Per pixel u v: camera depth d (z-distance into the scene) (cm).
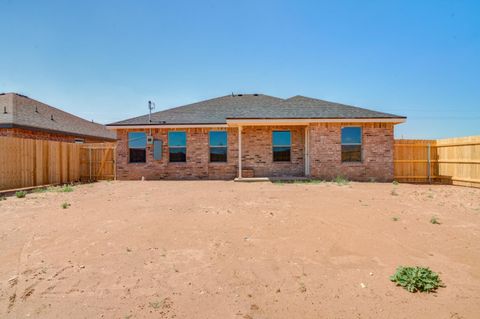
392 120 1433
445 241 510
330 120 1434
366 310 303
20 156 1227
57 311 304
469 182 1272
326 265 414
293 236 538
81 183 1464
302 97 1816
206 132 1584
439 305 311
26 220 661
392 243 500
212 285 358
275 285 358
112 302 321
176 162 1603
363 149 1470
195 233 556
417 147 1496
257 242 506
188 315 297
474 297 326
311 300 324
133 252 462
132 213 723
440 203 854
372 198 923
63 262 425
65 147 1500
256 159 1579
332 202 848
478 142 1232
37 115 1942
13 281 367
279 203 834
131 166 1602
